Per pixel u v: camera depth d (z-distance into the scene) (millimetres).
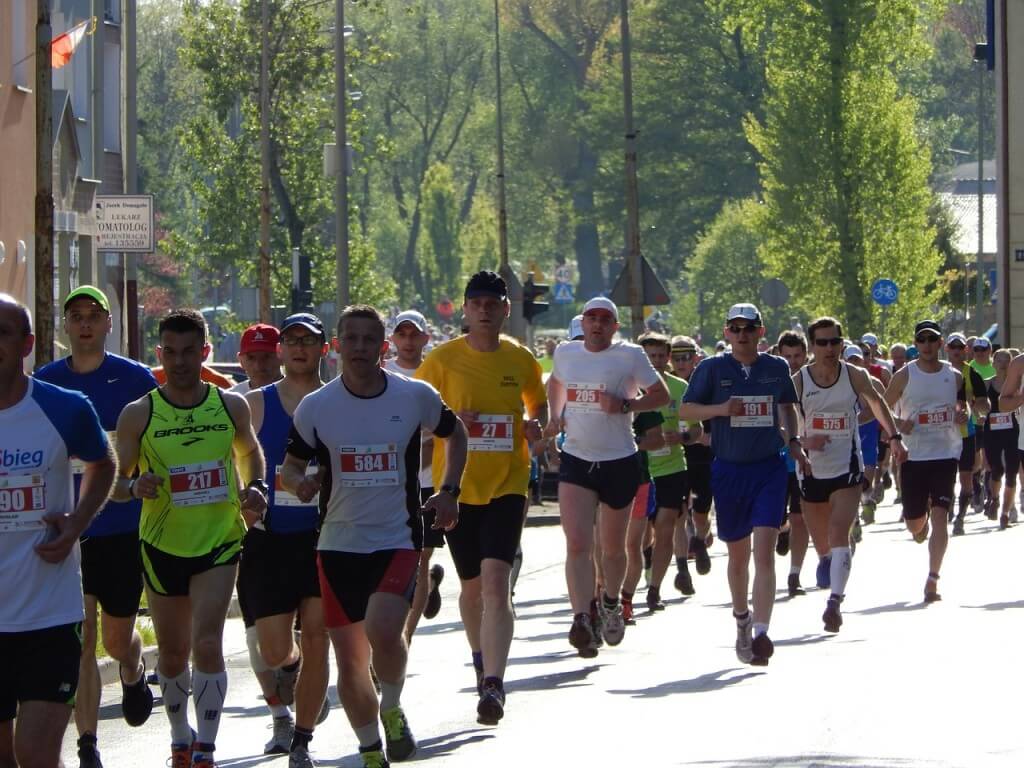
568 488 35562
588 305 35656
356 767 26031
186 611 25109
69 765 27047
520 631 42375
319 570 23797
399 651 23250
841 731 27438
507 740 27750
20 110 80688
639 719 29297
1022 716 28297
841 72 136875
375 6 141875
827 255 137000
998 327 105938
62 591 19797
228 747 28188
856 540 58812
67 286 90188
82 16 95125
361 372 23625
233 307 181250
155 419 24828
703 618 43719
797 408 38219
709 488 50625
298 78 135750
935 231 138000
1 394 19875
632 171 94750
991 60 109750
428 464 31391
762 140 140875
